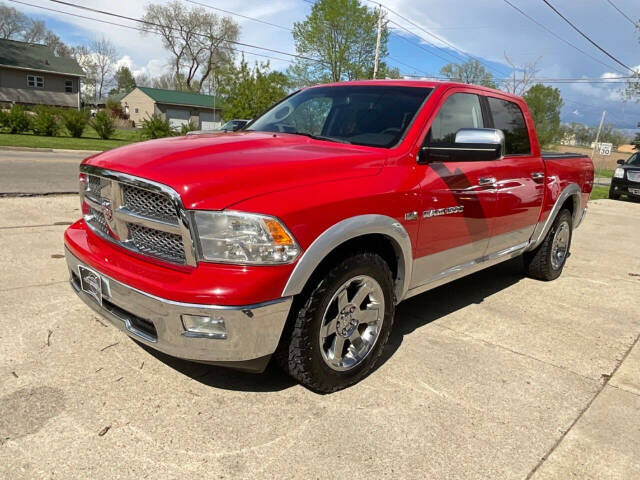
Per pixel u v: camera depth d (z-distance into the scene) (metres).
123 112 60.84
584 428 2.71
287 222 2.40
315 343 2.66
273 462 2.28
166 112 57.53
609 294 5.16
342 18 37.25
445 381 3.10
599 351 3.71
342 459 2.33
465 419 2.71
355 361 2.96
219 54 64.75
